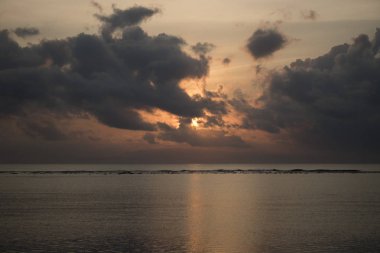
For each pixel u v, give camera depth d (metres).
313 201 86.25
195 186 134.25
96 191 113.62
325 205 78.81
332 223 57.47
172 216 64.38
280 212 68.94
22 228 53.72
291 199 90.44
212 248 42.94
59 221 59.34
